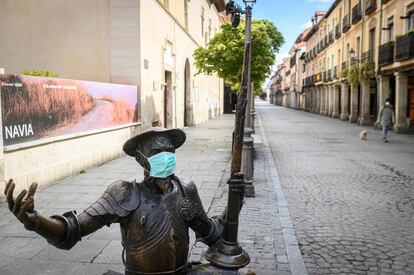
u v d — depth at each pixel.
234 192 2.44
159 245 2.18
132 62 13.71
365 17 27.89
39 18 13.95
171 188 2.32
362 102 28.17
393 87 24.61
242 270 2.49
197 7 26.52
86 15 13.76
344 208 6.88
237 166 2.45
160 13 16.42
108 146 11.26
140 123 13.73
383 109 17.58
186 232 2.32
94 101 10.46
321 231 5.66
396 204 7.17
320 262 4.59
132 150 2.34
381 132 22.39
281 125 28.16
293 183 8.93
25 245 4.88
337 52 38.41
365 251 4.93
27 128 7.54
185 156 12.35
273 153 13.89
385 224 6.00
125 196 2.21
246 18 9.30
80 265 4.34
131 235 2.21
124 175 9.18
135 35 13.62
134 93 13.42
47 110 8.25
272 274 4.16
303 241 5.26
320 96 48.75
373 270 4.38
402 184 8.87
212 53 15.20
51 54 14.01
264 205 6.82
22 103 7.41
